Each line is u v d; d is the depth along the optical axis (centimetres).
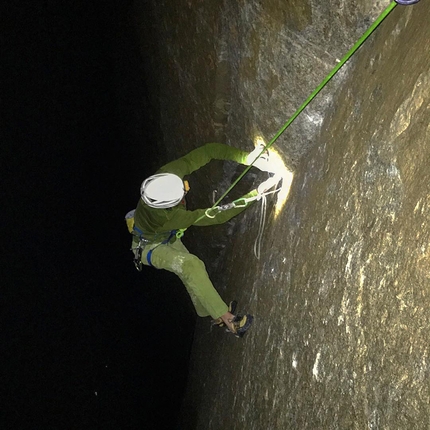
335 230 241
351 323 210
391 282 183
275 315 315
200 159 340
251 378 348
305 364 254
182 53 466
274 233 354
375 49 245
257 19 323
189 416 590
